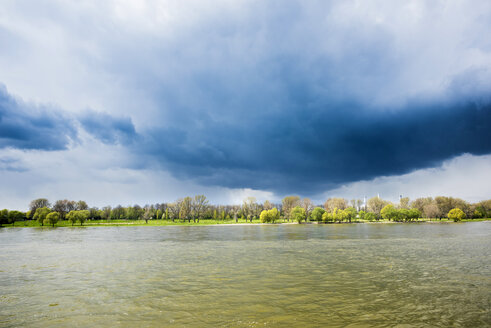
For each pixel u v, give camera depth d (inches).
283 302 973.8
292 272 1470.2
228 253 2237.9
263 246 2704.2
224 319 820.6
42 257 2102.6
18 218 7623.0
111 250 2493.8
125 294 1091.9
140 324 791.7
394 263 1732.3
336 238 3506.4
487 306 927.0
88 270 1584.6
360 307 919.0
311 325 772.0
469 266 1632.6
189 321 808.9
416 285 1198.9
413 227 5920.3
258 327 760.3
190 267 1640.0
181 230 5516.7
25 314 886.4
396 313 864.3
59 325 793.6
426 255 2065.7
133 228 6314.0
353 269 1546.5
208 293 1089.4
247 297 1032.2
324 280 1290.6
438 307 919.0
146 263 1798.7
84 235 4306.1
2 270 1608.0
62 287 1213.7
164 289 1157.7
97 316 860.6
